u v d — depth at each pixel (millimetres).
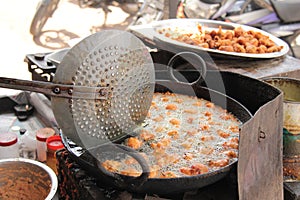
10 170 1898
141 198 1716
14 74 4297
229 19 4250
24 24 5898
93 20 6109
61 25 5848
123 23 6008
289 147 1917
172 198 1771
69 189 1834
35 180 1889
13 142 2172
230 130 1968
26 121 2555
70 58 1556
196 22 3045
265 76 2369
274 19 4113
